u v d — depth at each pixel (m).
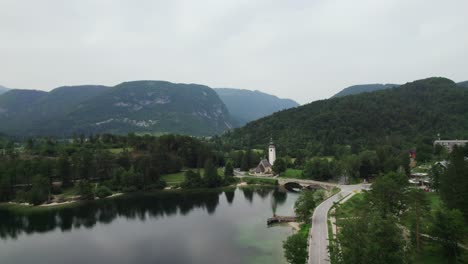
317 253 85.69
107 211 161.88
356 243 63.47
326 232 102.88
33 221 146.38
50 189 190.62
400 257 62.38
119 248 110.50
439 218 82.00
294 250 78.06
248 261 94.31
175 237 120.00
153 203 177.75
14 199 184.25
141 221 143.38
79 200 184.75
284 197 186.75
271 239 112.69
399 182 122.25
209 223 137.00
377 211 92.06
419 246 84.00
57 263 99.69
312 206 120.62
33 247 113.88
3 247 114.44
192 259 98.69
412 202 90.88
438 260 78.38
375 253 59.94
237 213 152.12
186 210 161.62
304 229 109.62
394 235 67.75
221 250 104.75
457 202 91.50
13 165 198.62
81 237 123.44
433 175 148.12
